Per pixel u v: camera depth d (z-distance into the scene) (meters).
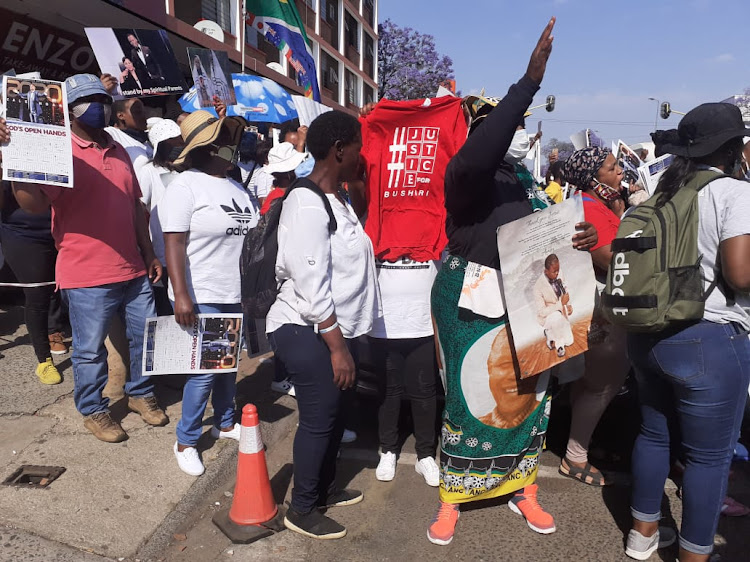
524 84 1.96
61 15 7.07
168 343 2.74
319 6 22.91
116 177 2.93
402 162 2.87
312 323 2.24
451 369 2.44
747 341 2.00
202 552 2.37
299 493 2.47
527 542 2.51
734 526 2.62
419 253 2.88
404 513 2.73
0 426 3.11
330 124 2.21
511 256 2.20
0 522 2.33
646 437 2.30
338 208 2.29
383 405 3.02
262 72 14.03
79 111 2.76
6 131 2.41
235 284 2.88
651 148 5.65
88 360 2.91
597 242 2.39
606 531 2.60
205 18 13.01
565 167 2.82
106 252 2.87
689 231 1.94
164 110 6.18
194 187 2.75
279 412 3.62
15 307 5.34
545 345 2.32
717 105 2.00
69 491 2.56
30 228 3.48
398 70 34.03
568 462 3.10
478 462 2.49
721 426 2.02
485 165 2.07
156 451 2.96
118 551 2.26
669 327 2.01
